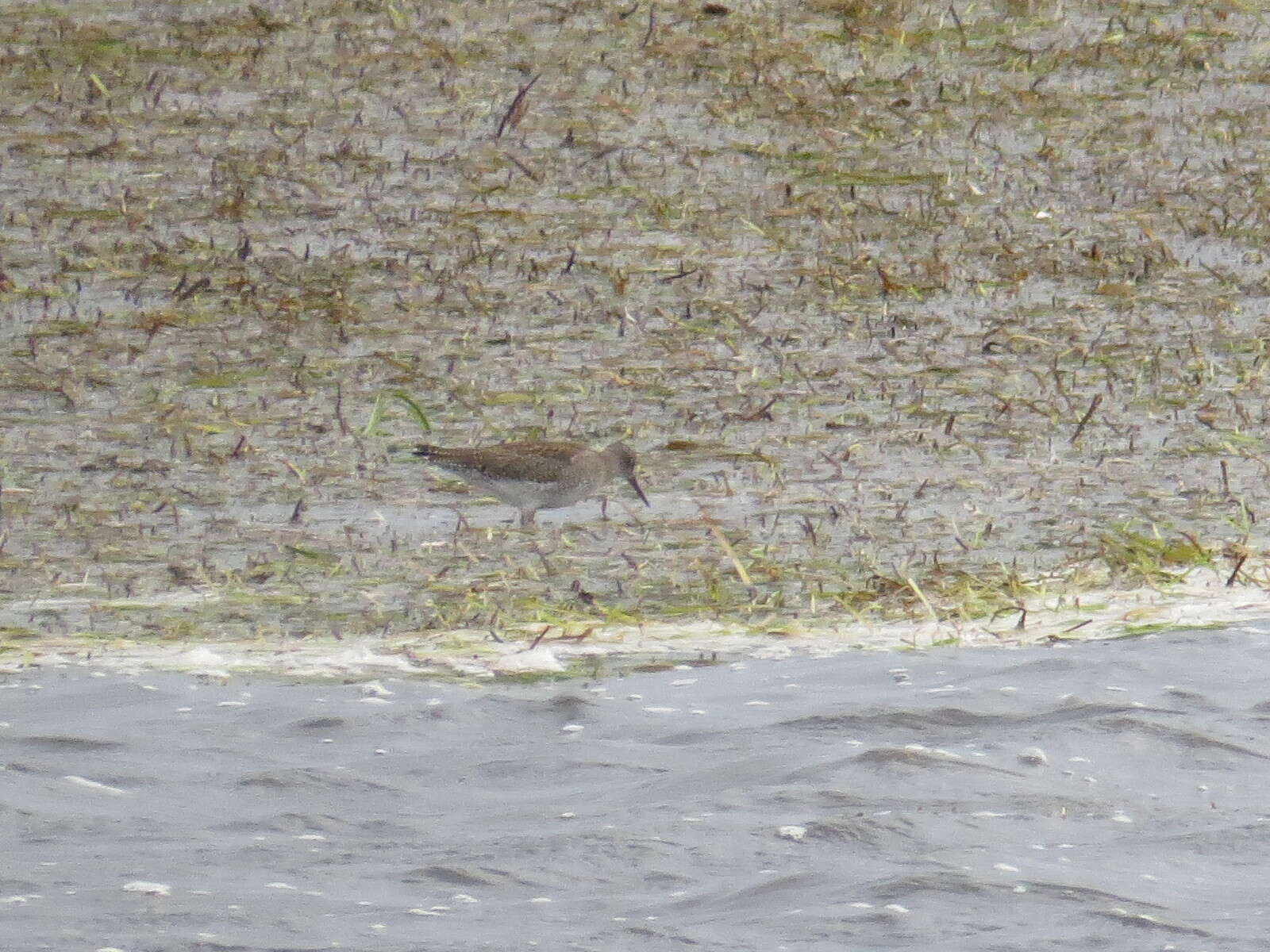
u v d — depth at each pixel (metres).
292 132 29.45
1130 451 20.16
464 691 13.19
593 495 18.48
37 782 11.18
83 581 16.50
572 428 20.86
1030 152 29.17
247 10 33.62
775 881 9.61
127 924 9.15
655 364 22.69
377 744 11.93
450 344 23.23
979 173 28.47
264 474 19.48
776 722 12.18
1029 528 17.95
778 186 27.77
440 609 15.72
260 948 8.89
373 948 8.89
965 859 9.82
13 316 23.92
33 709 12.74
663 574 16.78
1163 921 9.06
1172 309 24.41
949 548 17.41
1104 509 18.47
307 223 26.72
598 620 15.40
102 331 23.50
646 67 31.42
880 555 17.22
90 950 8.89
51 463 19.69
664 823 10.40
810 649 14.41
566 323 23.89
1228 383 22.12
